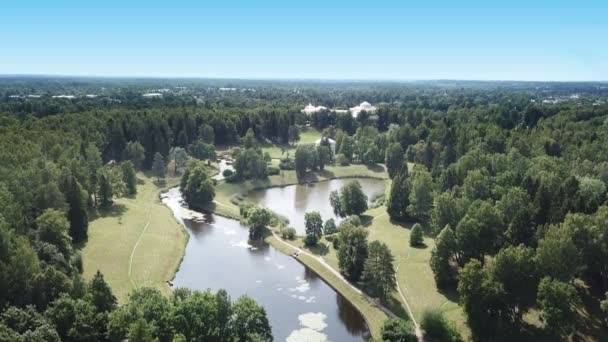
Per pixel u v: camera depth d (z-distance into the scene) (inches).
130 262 4296.3
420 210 5300.2
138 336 2481.5
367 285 3870.6
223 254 4803.2
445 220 4564.5
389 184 7795.3
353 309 3752.5
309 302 3853.3
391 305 3659.0
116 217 5423.2
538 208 4055.1
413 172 6614.2
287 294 3978.8
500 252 3221.0
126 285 3863.2
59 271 3267.7
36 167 5113.2
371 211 5984.3
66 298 2832.2
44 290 3034.0
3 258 3267.7
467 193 5022.1
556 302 2881.4
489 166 6063.0
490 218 3951.8
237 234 5403.5
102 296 2960.1
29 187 4645.7
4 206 3900.1
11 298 3004.4
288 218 5984.3
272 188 7608.3
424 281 3964.1
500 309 3090.6
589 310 3216.0
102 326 2773.1
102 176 5644.7
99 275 3029.0
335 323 3550.7
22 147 5821.9
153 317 2726.4
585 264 3344.0
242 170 7578.7
